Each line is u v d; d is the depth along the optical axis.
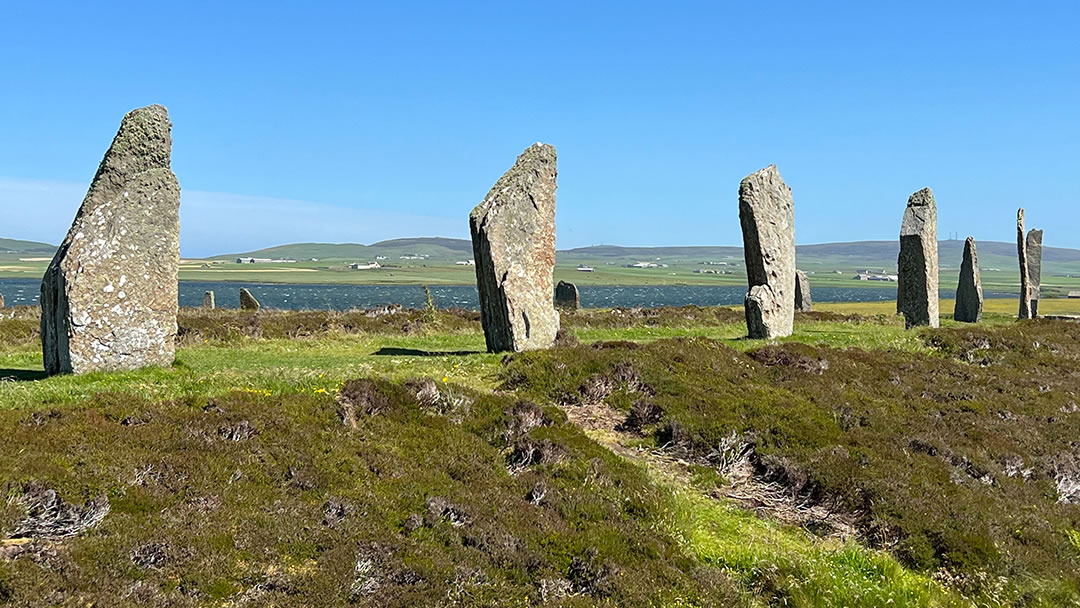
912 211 35.34
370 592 9.66
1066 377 26.22
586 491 13.59
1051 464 18.19
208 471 11.30
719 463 16.03
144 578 8.88
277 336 27.73
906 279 35.06
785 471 15.58
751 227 27.86
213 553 9.55
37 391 14.42
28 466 10.06
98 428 11.80
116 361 17.59
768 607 11.54
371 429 14.23
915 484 15.23
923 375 23.88
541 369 19.19
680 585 11.39
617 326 34.44
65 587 8.35
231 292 151.12
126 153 18.06
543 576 10.94
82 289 17.16
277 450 12.45
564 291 46.47
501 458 14.42
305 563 9.98
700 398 18.23
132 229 17.94
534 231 22.16
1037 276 44.88
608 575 11.18
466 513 11.94
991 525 14.20
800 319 37.44
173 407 13.23
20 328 25.92
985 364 26.92
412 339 28.06
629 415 17.61
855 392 20.83
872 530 14.00
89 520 9.56
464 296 144.88
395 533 11.10
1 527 8.88
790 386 20.50
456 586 10.16
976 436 18.98
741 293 188.25
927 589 12.33
